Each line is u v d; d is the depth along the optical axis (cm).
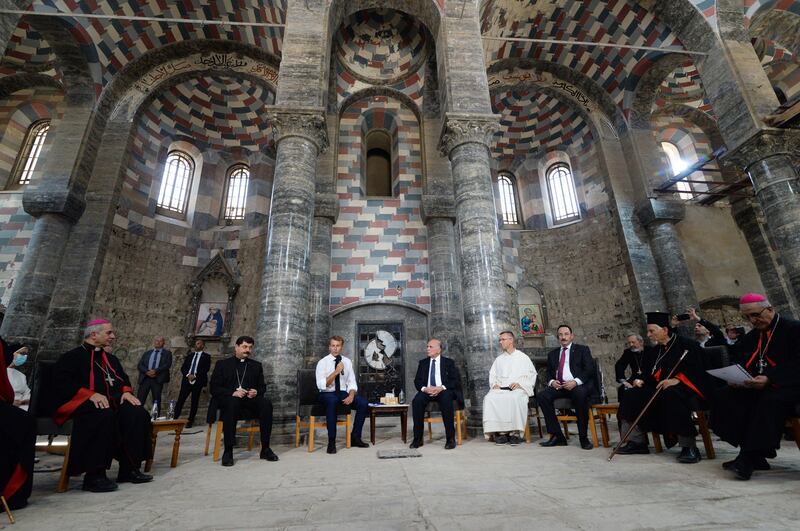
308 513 277
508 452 558
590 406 615
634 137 1490
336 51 1423
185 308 1405
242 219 1580
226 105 1592
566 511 263
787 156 1065
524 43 1506
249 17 1362
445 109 1020
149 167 1461
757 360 431
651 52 1385
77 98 1321
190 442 778
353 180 1436
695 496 296
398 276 1335
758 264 1484
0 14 911
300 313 806
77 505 318
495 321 816
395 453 538
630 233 1430
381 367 1231
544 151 1753
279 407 728
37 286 1131
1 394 349
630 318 1387
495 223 901
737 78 1132
